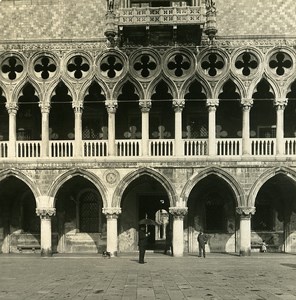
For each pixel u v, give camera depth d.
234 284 18.75
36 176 30.92
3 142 31.41
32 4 31.97
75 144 31.03
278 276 21.27
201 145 31.16
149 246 36.22
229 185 30.50
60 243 34.22
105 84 31.02
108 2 30.27
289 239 33.88
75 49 31.14
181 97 30.83
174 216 30.47
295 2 31.42
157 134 33.91
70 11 31.78
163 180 30.53
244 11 31.39
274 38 30.67
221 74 30.70
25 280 20.31
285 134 33.50
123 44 31.06
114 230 30.67
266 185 34.31
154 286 18.31
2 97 33.16
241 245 30.53
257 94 33.28
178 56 31.36
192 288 17.75
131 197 34.62
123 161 30.67
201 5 29.66
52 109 34.09
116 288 17.83
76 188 34.50
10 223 34.72
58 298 15.73
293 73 30.48
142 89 30.88
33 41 31.23
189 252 33.59
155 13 29.64
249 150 30.56
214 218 34.22
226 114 33.84
